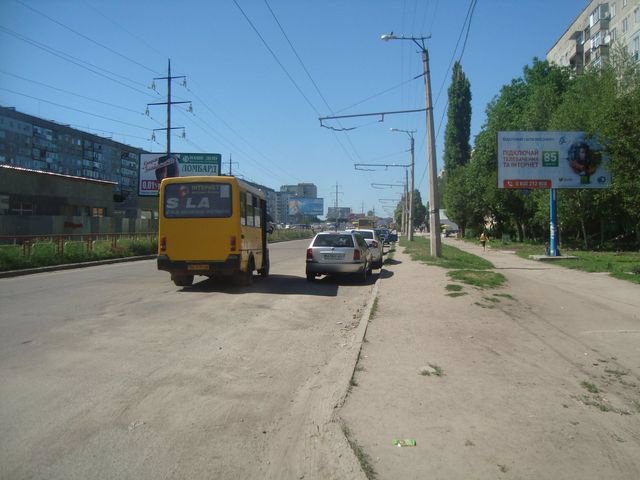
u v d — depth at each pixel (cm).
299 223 12812
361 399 542
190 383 599
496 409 515
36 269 1939
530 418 493
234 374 638
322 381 609
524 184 2612
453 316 995
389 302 1152
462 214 6388
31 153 9519
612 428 474
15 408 514
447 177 6600
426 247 3841
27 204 3550
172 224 1389
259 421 488
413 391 567
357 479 376
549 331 893
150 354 721
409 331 866
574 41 6938
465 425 473
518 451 422
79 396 550
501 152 2623
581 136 2589
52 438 446
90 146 11069
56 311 1042
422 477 379
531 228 4769
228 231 1378
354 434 454
